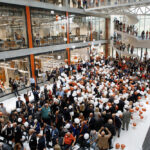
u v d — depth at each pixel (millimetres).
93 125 7664
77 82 12859
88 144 7008
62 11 17469
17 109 8727
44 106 8664
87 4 19812
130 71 15695
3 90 12789
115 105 8711
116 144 7230
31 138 6676
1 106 8984
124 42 22203
